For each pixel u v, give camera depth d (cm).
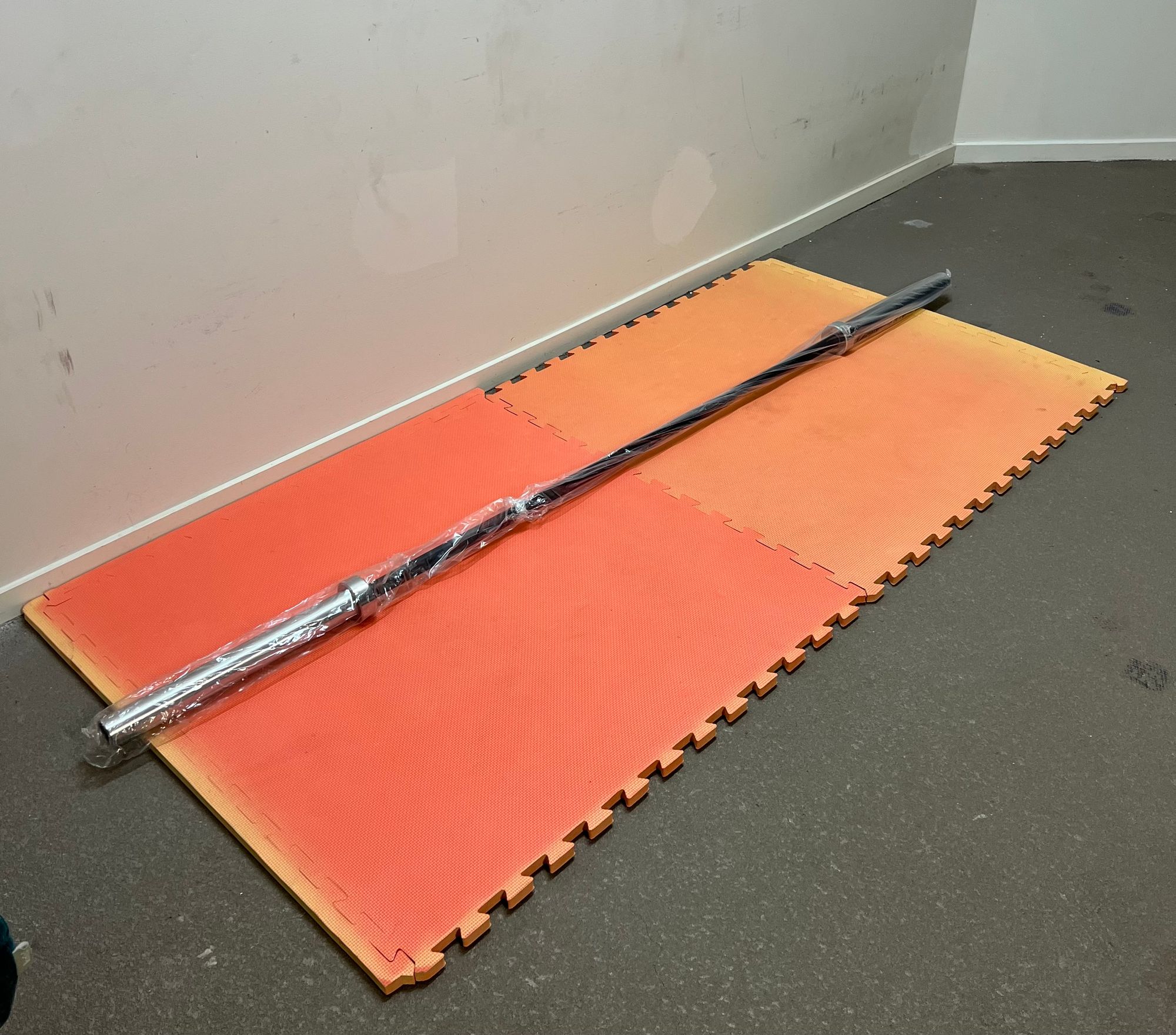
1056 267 282
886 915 129
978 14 322
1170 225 301
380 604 170
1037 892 132
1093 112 337
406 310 208
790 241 303
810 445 212
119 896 132
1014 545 189
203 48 155
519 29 197
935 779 146
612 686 158
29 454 164
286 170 174
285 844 135
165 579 178
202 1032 118
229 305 178
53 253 153
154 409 177
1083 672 163
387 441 214
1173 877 133
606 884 133
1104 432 218
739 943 126
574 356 245
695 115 248
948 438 214
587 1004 120
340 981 123
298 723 152
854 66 289
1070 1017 119
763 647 164
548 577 179
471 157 202
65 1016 120
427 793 142
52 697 160
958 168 345
